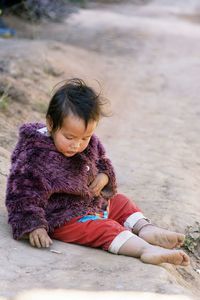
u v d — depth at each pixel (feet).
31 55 27.45
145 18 55.36
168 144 20.97
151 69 33.50
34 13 45.37
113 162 18.44
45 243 10.55
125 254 10.77
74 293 8.91
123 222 11.94
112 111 24.76
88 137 10.82
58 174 10.96
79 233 11.02
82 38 40.68
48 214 11.07
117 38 41.63
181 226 13.93
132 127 22.99
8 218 10.93
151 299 8.79
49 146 11.02
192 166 18.85
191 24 53.78
